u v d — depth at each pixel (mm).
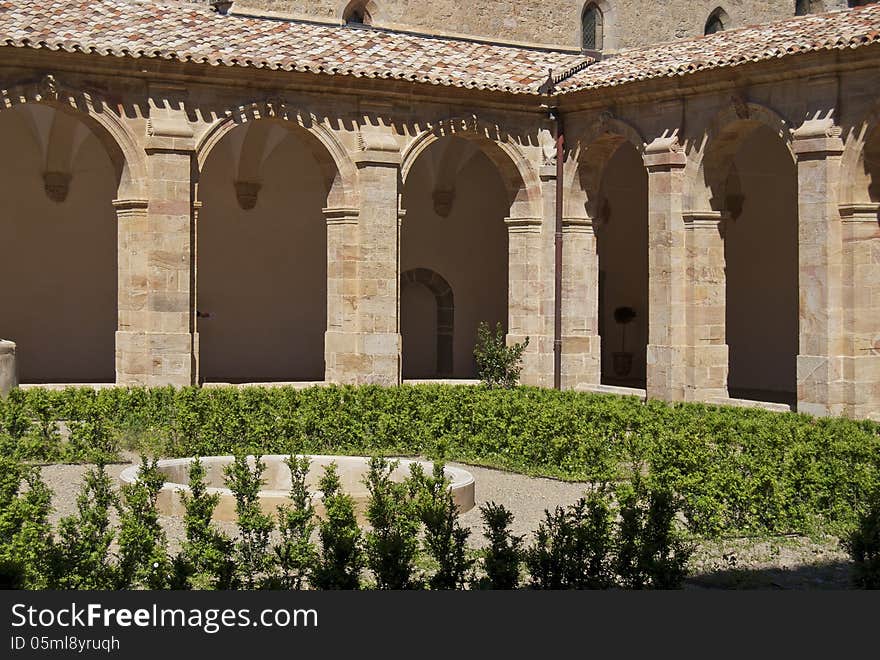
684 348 24969
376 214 25875
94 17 24375
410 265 32375
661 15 35500
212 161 30422
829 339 22172
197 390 20969
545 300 27875
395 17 31391
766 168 31047
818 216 22297
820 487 15023
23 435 18547
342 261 25938
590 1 34531
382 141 25906
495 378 26000
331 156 25703
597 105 26625
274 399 20188
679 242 24984
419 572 12109
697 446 16484
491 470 18250
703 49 25219
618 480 17172
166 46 23797
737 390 31156
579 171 27484
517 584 11328
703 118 24484
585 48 34625
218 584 11016
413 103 26344
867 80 21688
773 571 12688
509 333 28328
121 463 17797
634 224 34594
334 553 11172
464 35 32344
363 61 25781
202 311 30391
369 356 25797
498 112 27328
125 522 11586
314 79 25094
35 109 27969
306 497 13711
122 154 23750
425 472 16234
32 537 11188
